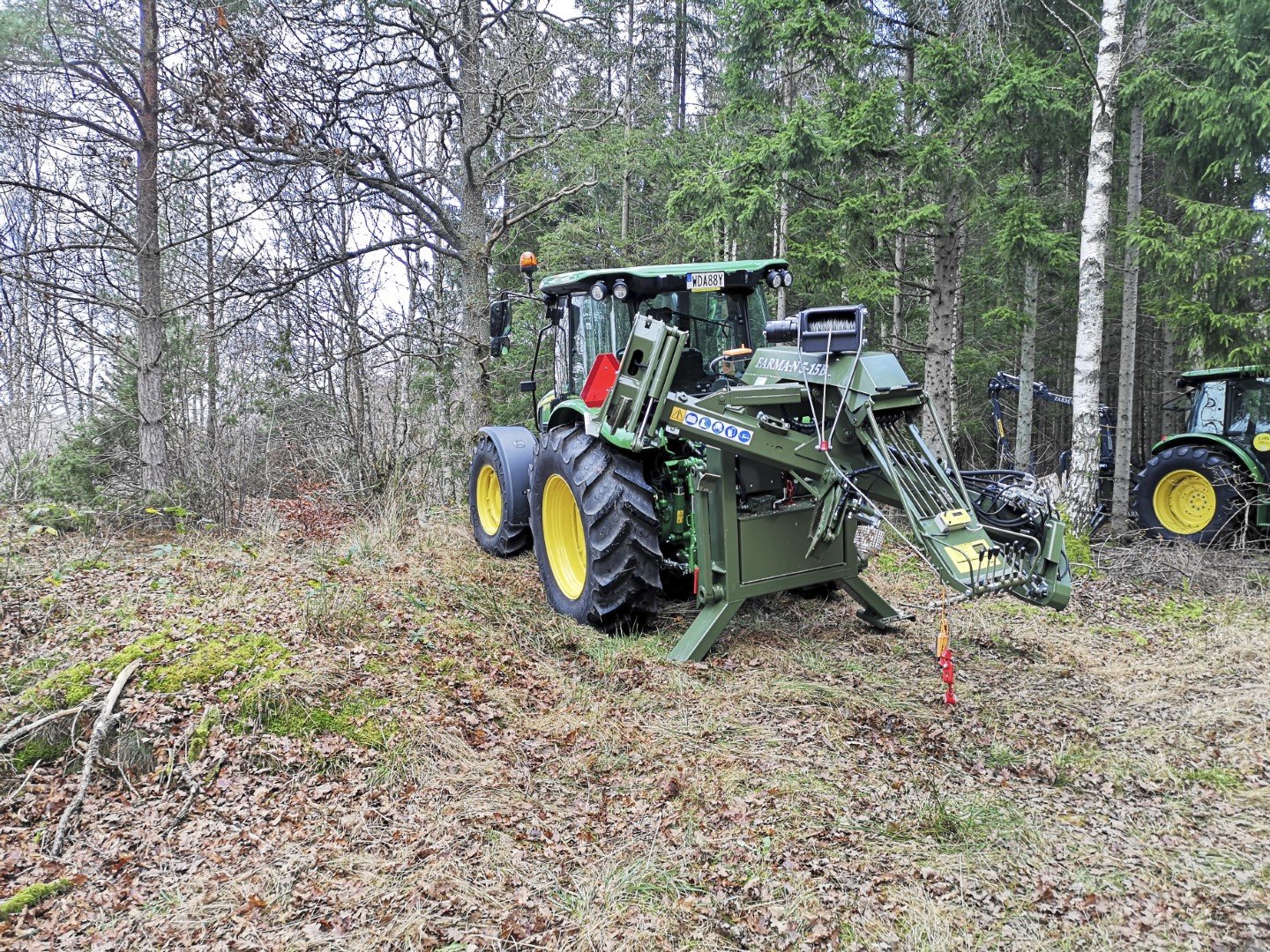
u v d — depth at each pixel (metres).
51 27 7.01
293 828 2.82
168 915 2.38
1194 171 9.86
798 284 10.23
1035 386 11.66
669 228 14.58
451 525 7.43
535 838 2.79
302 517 7.58
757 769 3.28
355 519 7.70
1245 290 8.77
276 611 4.36
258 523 7.36
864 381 3.82
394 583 5.17
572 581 5.22
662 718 3.78
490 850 2.70
